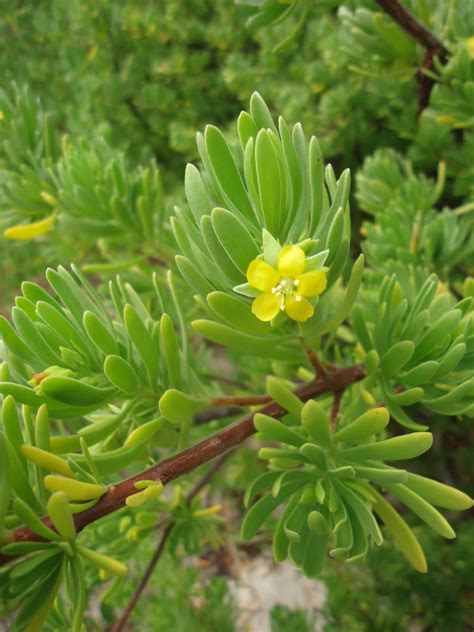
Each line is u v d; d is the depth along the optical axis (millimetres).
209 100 426
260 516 115
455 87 198
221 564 422
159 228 236
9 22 482
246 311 105
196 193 104
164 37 415
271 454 114
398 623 275
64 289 121
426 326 138
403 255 204
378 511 119
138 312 142
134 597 199
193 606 294
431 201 242
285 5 182
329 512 116
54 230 299
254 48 416
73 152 219
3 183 230
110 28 425
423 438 108
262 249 104
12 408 99
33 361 119
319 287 99
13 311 113
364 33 204
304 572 115
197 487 253
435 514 110
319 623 366
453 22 197
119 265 224
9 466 95
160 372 133
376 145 361
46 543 100
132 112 441
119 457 119
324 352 161
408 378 128
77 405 115
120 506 108
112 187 224
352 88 336
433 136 287
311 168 105
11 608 105
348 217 107
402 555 270
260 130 99
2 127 227
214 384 223
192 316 237
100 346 117
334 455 117
